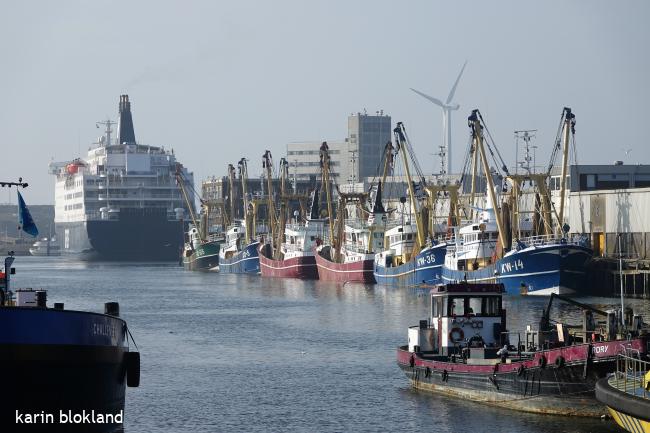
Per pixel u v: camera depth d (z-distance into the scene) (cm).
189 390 17325
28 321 10862
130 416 15212
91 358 11531
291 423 14738
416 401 15812
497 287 16262
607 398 11631
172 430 14338
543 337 15125
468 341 16075
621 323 14300
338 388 17300
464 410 14975
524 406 14538
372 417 14900
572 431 13362
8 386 10844
